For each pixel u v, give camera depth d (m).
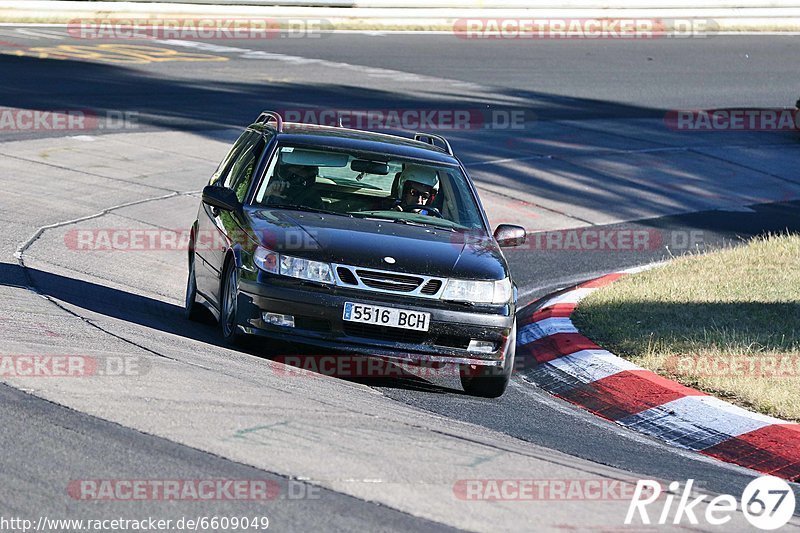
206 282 33.94
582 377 32.81
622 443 27.42
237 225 31.02
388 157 33.78
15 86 78.75
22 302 32.19
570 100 96.75
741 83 111.19
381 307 28.55
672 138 87.00
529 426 27.83
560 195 68.12
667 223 64.69
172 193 57.31
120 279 41.22
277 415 23.50
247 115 78.38
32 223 47.34
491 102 92.50
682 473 25.02
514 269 51.72
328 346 28.58
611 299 41.75
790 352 34.56
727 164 81.25
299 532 17.34
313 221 30.78
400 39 120.38
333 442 22.12
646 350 34.38
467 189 34.09
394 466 21.12
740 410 29.02
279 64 100.62
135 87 83.94
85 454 19.80
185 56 100.75
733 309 40.31
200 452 20.55
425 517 18.59
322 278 28.69
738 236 62.78
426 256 29.59
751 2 143.88
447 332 28.89
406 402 28.42
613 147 82.06
